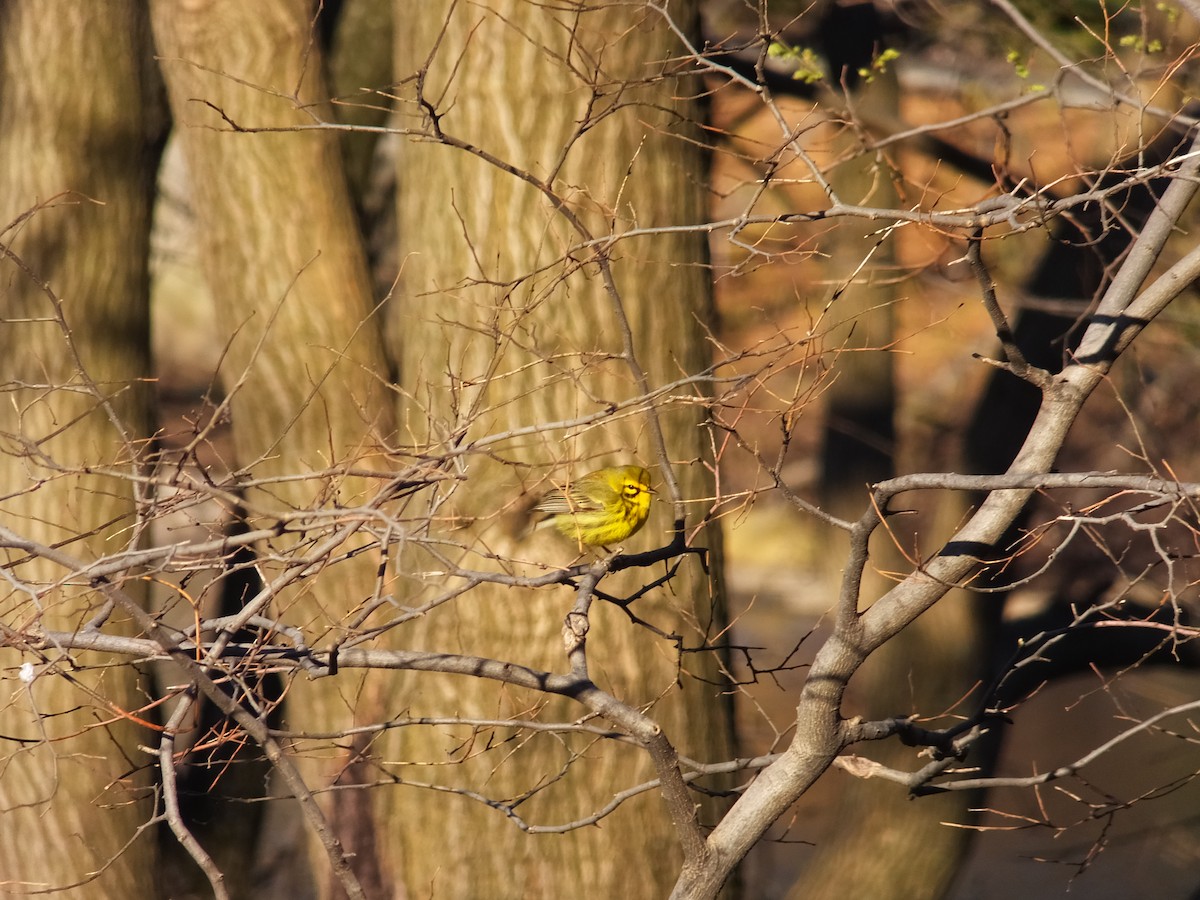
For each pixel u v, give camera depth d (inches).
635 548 437.4
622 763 434.9
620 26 430.3
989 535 279.0
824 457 803.4
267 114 494.0
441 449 308.7
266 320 497.4
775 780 279.7
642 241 437.7
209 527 280.5
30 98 503.2
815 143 437.7
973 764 604.7
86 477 480.7
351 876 251.1
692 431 446.3
